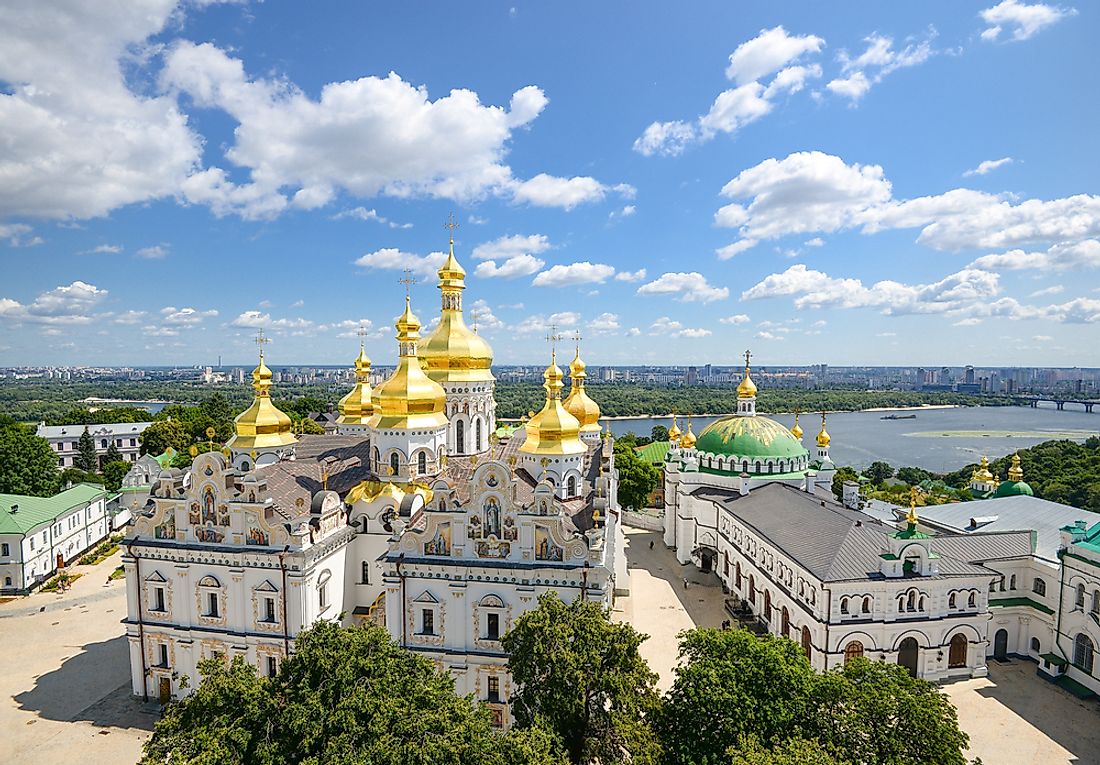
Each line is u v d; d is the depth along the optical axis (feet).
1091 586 189.98
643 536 373.40
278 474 209.56
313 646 117.60
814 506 248.32
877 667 130.62
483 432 255.91
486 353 253.03
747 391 340.18
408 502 196.75
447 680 126.62
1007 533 226.58
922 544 196.03
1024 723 175.83
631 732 117.19
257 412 246.06
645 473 393.09
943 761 112.98
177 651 187.73
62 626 244.83
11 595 274.36
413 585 178.40
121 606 265.13
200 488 186.19
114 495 384.47
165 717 112.06
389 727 107.45
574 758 127.65
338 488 218.59
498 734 116.98
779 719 119.65
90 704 188.85
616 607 262.67
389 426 212.64
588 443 300.40
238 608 183.32
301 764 100.27
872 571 195.31
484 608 174.70
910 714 117.19
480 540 175.94
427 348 245.86
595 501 196.44
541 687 127.34
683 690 126.93
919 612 196.44
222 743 103.30
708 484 320.29
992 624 212.64
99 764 161.17
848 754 116.37
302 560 178.60
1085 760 160.56
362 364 302.66
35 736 172.96
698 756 118.32
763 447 316.81
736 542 276.62
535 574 172.14
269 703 110.32
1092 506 404.57
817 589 195.72
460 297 255.91
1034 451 565.53
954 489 474.08
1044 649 207.10
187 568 186.70
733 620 249.14
